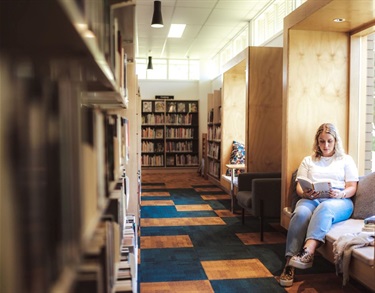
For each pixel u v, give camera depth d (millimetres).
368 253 2340
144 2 5617
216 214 5148
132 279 1733
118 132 1831
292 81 3793
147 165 9992
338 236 2705
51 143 642
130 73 3316
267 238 4020
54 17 709
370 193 3141
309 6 3324
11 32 764
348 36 3850
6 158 536
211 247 3717
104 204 1224
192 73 10258
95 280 991
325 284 2818
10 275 533
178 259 3375
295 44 3781
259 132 5273
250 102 5242
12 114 548
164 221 4762
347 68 3869
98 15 1114
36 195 574
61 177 682
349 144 3883
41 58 901
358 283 2832
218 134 7352
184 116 10102
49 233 622
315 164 3430
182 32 7461
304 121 3828
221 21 6730
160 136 10070
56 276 644
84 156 895
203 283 2852
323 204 2967
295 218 2969
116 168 1650
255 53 5242
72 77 1026
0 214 528
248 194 4391
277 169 5309
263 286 2797
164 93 10102
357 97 3865
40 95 601
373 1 2967
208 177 8516
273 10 5984
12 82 569
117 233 1610
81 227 829
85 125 944
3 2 672
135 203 3404
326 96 3850
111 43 1441
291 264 2740
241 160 6453
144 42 8250
